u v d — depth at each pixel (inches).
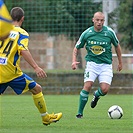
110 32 1127.6
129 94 1964.8
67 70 2107.5
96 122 1028.5
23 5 2068.2
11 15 887.7
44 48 2874.0
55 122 954.7
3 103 1557.6
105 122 1028.5
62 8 2032.5
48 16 2057.1
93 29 1131.3
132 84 1968.5
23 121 1047.6
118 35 2269.9
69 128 907.4
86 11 2015.3
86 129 892.0
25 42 863.1
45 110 911.0
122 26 2171.5
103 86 1127.0
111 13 2020.2
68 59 2593.5
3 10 812.6
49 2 2048.5
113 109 1107.9
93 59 1133.1
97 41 1124.5
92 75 1128.8
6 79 870.4
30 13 2068.2
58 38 2711.6
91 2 2009.1
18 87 885.8
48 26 2060.8
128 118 1120.8
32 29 2075.5
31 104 1517.0
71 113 1251.8
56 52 2861.7
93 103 1184.2
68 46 2581.2
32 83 889.5
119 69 1164.5
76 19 2023.9
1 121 1047.6
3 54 861.2
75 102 1603.1
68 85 1984.5
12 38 861.2
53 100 1684.3
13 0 2071.9
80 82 1984.5
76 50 1144.8
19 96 1886.1
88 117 1145.4
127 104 1528.1
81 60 2076.8
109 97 1813.5
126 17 2119.8
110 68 1135.6
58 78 1988.2
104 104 1528.1
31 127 923.4
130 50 2329.0
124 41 2251.5
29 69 2330.2
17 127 925.2
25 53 860.0
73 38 2134.6
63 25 2047.2
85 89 1127.0
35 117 1138.7
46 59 2893.7
